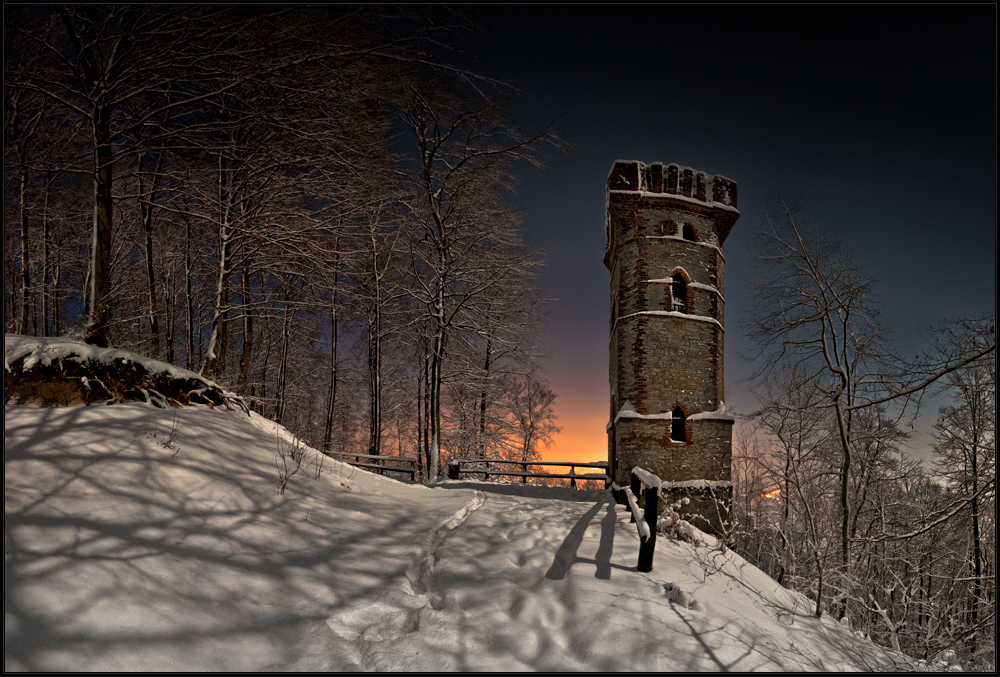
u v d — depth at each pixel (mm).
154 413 7023
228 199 11352
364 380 24469
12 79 7543
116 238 15070
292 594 4926
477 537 7613
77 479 4992
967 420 15109
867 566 12602
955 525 12570
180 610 4152
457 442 22766
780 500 16906
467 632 4973
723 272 16188
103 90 7879
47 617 3557
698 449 13523
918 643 12133
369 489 9312
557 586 6121
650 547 6875
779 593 9008
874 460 16516
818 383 13992
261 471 7242
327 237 12648
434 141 17844
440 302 18281
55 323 15398
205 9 7852
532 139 17281
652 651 4984
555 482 24016
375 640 4652
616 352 15203
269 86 9094
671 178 14867
